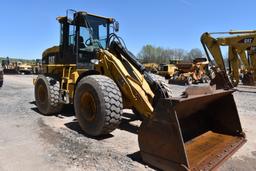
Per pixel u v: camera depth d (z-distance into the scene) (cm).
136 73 460
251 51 1374
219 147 380
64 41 634
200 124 445
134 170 337
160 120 325
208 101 416
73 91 584
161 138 324
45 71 745
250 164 369
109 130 446
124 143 442
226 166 362
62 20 634
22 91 1191
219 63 1400
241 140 410
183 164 304
